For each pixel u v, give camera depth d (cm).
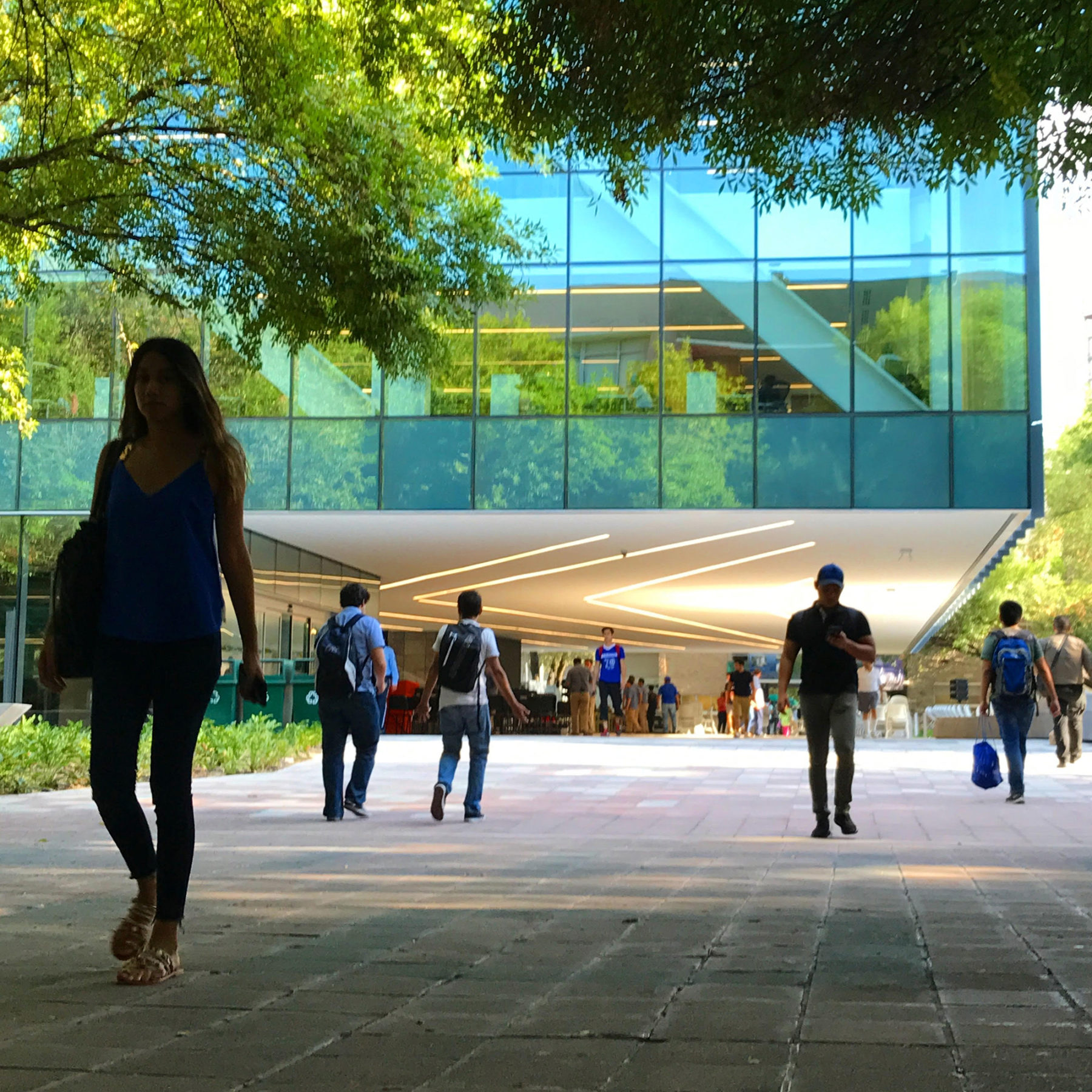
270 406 2386
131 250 1367
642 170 786
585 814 1129
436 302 1395
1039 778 1555
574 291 2347
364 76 1242
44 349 2359
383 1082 279
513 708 1073
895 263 2284
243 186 1340
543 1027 333
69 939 480
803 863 755
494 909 559
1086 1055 300
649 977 403
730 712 3778
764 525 2414
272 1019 343
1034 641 1248
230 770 1642
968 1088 272
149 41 1260
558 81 742
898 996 372
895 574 3112
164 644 411
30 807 1162
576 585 3456
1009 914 544
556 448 2336
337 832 962
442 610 4212
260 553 2519
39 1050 307
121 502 418
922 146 742
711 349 2312
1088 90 644
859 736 2967
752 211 2323
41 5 1242
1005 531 2456
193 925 514
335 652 1062
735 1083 277
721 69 718
